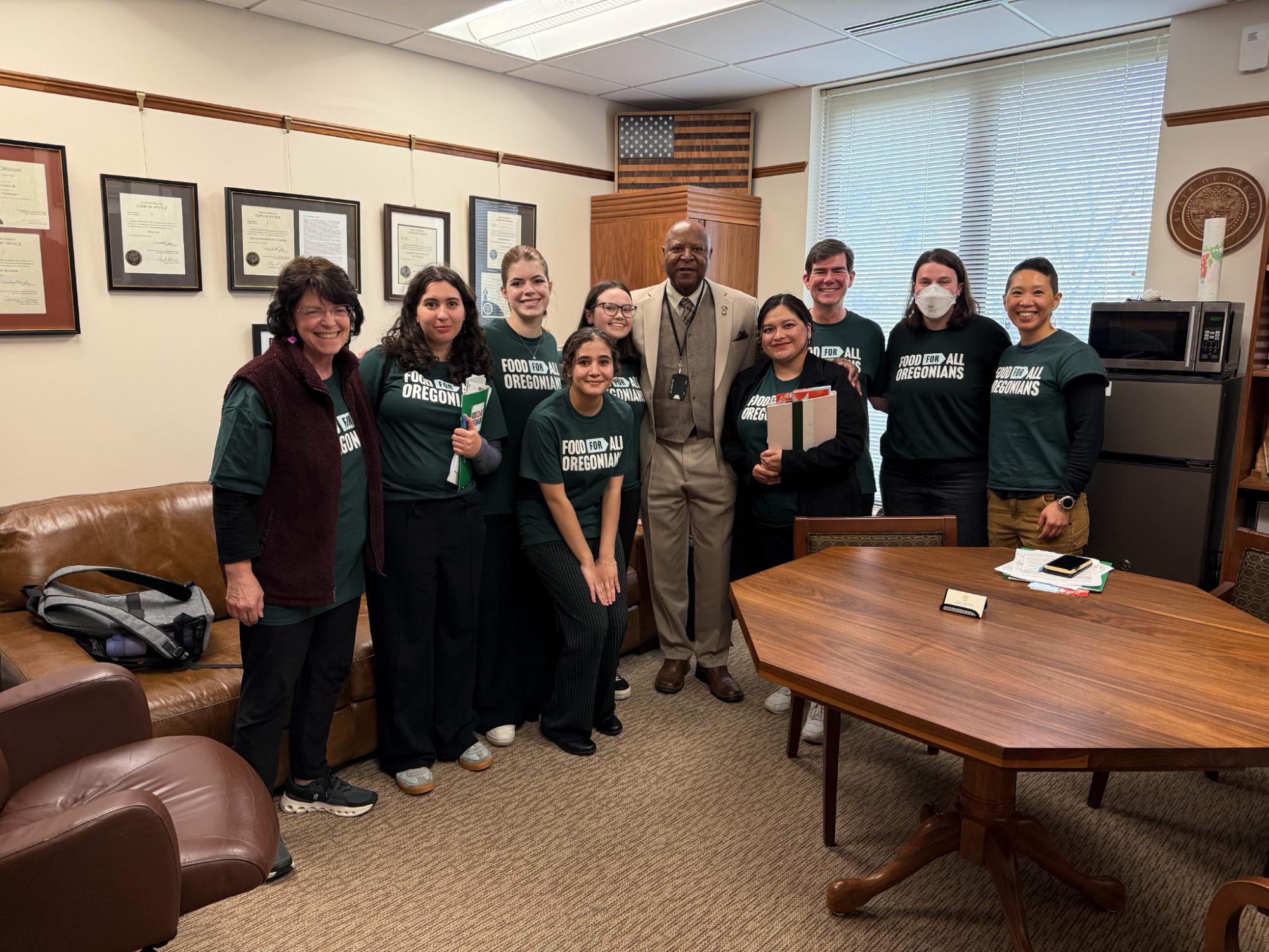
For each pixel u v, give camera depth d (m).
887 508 3.15
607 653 2.71
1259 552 2.42
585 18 3.70
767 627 1.82
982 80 4.24
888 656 1.67
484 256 4.36
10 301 2.96
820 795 2.46
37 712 1.66
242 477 1.89
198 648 2.35
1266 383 3.22
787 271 4.91
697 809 2.37
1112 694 1.50
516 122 4.44
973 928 1.90
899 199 4.60
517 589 2.76
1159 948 1.84
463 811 2.34
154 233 3.26
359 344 3.94
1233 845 2.22
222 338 3.51
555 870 2.08
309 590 2.01
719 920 1.91
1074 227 4.05
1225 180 3.40
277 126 3.55
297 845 2.17
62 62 2.98
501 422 2.53
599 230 4.83
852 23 3.61
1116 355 3.34
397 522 2.30
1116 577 2.23
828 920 1.92
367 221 3.90
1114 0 3.34
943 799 2.44
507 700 2.77
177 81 3.26
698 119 4.86
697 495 2.98
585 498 2.63
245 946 1.81
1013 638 1.77
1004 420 2.79
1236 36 3.34
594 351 2.42
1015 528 2.80
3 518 2.51
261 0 3.28
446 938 1.84
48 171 2.98
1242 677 1.58
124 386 3.28
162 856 1.31
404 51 3.93
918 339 2.98
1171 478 3.23
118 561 2.63
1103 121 3.91
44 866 1.23
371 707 2.54
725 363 2.92
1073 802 2.44
